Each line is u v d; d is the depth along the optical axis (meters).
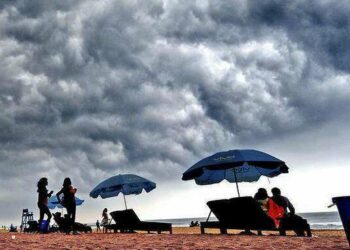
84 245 6.38
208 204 9.35
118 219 11.88
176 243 6.59
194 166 10.15
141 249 5.50
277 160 9.71
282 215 8.62
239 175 11.70
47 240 7.81
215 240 7.17
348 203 4.12
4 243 6.93
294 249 5.04
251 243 6.23
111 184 13.61
